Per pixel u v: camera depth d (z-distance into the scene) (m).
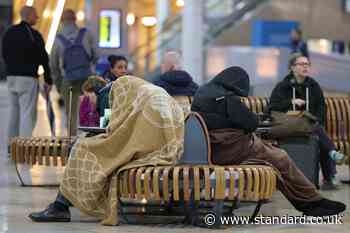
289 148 23.42
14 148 24.03
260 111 25.27
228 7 69.31
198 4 41.28
